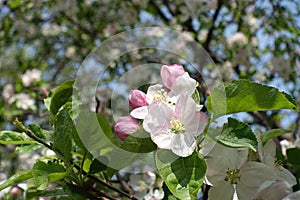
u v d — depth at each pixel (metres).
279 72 1.45
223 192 0.42
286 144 0.80
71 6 1.69
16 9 1.78
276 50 1.50
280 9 1.49
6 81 1.73
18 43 1.81
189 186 0.37
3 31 1.79
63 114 0.44
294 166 0.55
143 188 0.60
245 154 0.42
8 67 1.77
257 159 0.44
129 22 1.63
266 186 0.41
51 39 1.80
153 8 1.63
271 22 1.50
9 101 1.39
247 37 1.49
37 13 1.79
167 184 0.37
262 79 1.46
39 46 1.80
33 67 1.75
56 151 0.45
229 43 1.45
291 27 1.49
